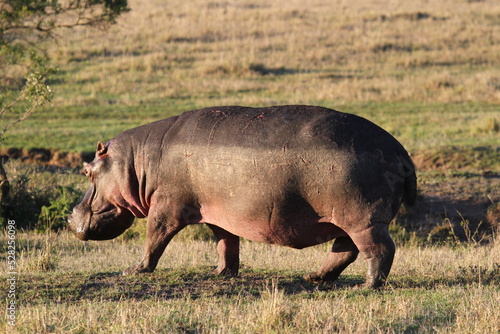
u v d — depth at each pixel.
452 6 183.88
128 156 32.81
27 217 56.25
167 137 31.59
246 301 28.33
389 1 186.50
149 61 122.38
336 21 162.00
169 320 24.83
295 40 143.00
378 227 28.14
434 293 28.52
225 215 30.16
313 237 29.53
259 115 29.80
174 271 33.62
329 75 118.81
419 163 74.38
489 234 55.06
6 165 68.25
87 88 108.12
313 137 28.17
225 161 29.28
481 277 32.47
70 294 29.30
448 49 138.12
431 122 90.88
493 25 159.62
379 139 28.52
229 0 187.88
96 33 137.25
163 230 31.97
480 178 67.31
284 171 28.22
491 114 93.69
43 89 54.16
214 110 31.27
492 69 124.25
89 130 85.44
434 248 47.03
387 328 23.39
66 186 59.34
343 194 27.84
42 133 83.31
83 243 48.38
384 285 29.11
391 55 134.25
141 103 101.06
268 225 29.17
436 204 60.53
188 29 148.62
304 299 27.75
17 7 62.78
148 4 179.88
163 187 31.42
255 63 121.94
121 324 24.28
